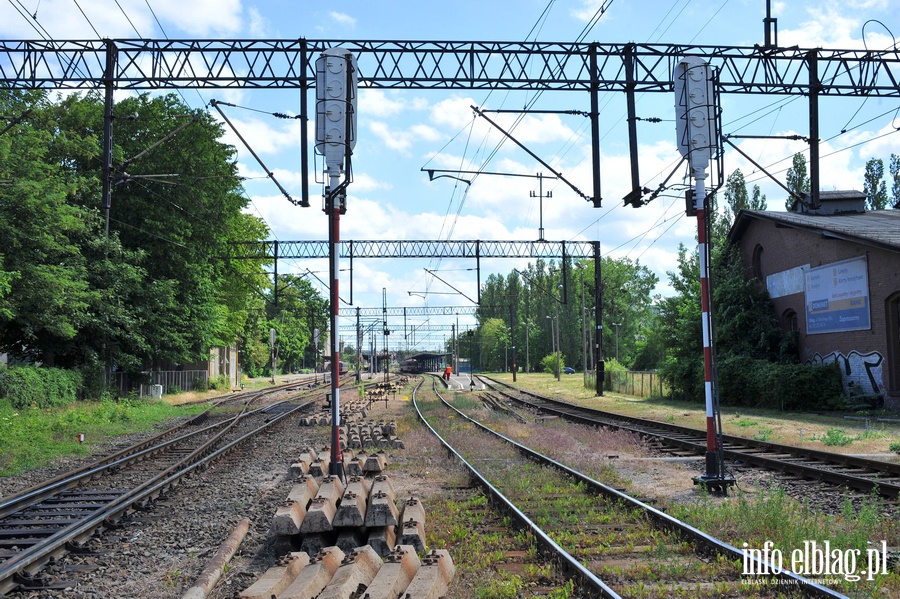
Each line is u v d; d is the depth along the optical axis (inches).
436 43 696.4
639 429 844.6
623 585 258.2
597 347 1649.9
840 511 390.9
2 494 476.7
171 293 1350.9
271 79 690.2
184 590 263.3
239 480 516.7
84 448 717.3
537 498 419.8
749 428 831.7
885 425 824.3
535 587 262.7
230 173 1488.7
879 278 989.2
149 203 1370.6
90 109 1358.3
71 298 1058.1
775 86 724.7
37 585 271.0
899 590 251.6
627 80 701.9
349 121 475.8
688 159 485.7
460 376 3304.6
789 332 1208.8
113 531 359.3
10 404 898.7
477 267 1445.6
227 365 2497.5
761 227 1316.4
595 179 701.3
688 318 1382.9
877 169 2203.5
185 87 701.9
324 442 756.6
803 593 240.2
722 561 278.5
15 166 953.5
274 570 242.7
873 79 733.9
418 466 573.9
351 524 307.0
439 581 241.0
